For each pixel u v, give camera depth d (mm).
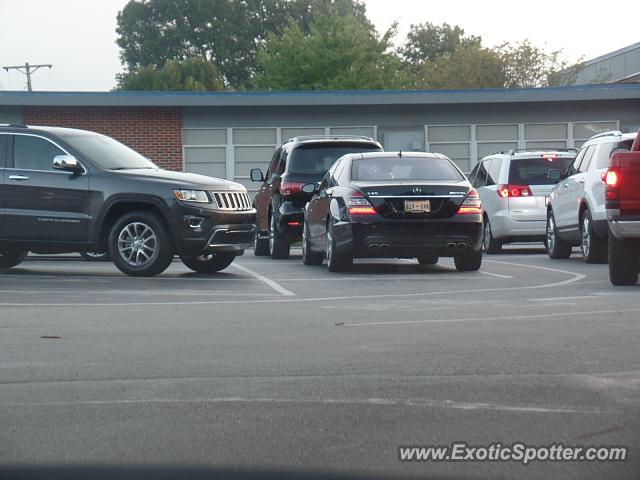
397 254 17547
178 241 16828
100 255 22547
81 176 17141
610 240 14711
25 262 21672
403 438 5832
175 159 39719
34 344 9375
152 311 11977
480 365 8062
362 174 18031
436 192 17422
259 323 10734
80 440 5863
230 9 99500
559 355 8469
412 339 9438
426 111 40156
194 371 7945
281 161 23641
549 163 24484
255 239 25312
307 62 70750
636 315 10984
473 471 5180
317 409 6586
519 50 74938
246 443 5754
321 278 16922
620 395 6938
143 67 95812
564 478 5070
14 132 17547
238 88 98062
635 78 65688
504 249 27875
